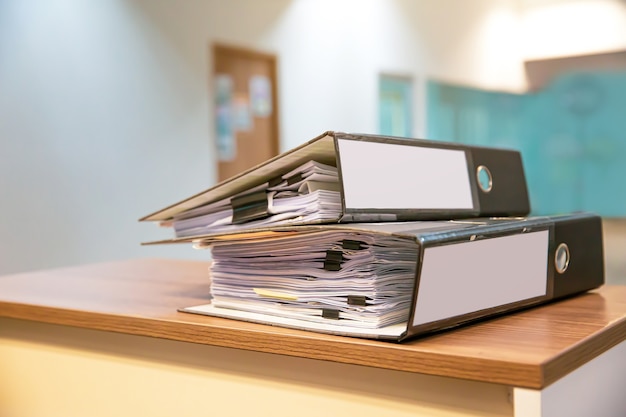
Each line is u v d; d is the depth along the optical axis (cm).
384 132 554
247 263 83
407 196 78
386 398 70
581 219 90
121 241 373
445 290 66
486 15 539
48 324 101
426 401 67
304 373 76
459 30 548
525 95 523
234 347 75
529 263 78
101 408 95
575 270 88
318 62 510
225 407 83
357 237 71
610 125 492
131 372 92
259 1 460
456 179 86
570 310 81
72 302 96
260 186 82
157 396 89
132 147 377
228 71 442
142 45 382
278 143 477
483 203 90
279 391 78
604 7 487
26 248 325
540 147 515
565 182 503
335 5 521
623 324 75
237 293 84
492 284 72
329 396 74
